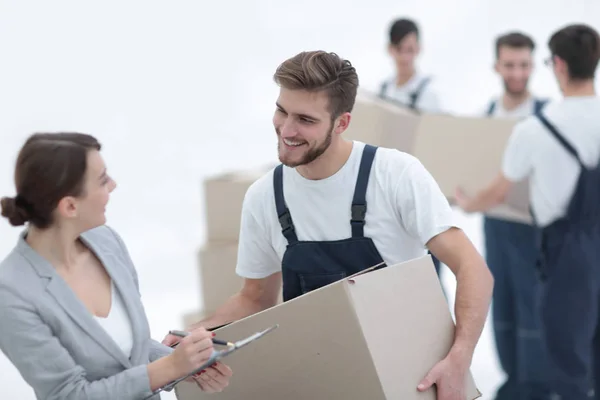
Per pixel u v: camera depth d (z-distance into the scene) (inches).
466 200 179.6
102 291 88.0
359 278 86.4
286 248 104.5
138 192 286.7
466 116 182.9
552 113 157.4
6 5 335.3
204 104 327.6
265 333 83.6
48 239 84.1
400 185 99.9
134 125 313.6
